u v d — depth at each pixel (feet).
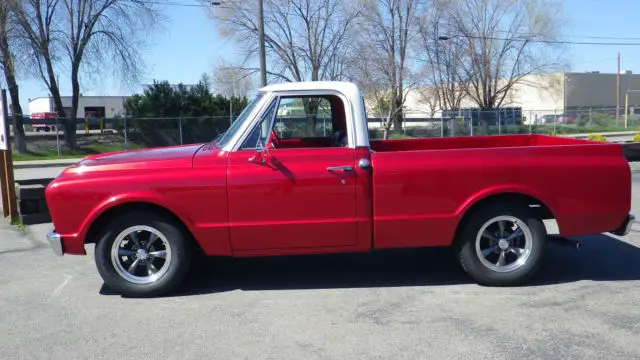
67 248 17.37
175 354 13.67
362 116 17.75
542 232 17.81
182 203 17.07
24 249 24.39
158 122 108.17
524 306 16.35
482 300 16.89
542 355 13.23
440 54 131.95
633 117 160.97
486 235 17.93
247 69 112.68
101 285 19.12
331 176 17.33
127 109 117.29
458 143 23.57
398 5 113.70
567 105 199.11
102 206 17.02
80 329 15.34
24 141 97.50
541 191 17.66
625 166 18.10
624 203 18.08
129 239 17.83
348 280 19.10
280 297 17.56
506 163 17.60
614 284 18.20
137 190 17.01
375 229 17.56
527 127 125.18
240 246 17.44
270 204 17.25
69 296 18.03
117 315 16.30
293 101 18.08
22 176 66.74
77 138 110.11
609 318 15.37
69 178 17.30
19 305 17.28
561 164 17.76
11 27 88.58
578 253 22.00
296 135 21.12
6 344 14.46
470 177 17.52
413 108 165.78
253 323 15.49
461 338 14.23
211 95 116.67
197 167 17.26
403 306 16.53
